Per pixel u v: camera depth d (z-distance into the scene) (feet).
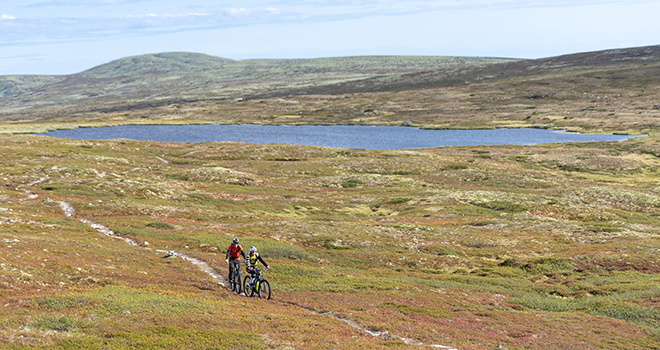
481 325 61.52
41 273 62.23
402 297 77.30
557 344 53.31
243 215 179.83
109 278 67.72
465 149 454.40
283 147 418.10
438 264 117.39
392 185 283.38
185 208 185.57
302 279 89.51
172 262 90.43
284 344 40.78
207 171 287.89
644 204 219.61
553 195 241.55
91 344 36.55
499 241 144.66
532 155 413.80
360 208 221.46
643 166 365.81
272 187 266.98
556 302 82.74
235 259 70.74
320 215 201.57
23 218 126.72
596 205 215.31
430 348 45.29
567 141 527.81
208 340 39.93
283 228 148.46
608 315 72.13
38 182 218.38
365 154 393.70
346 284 86.79
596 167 366.43
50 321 41.37
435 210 207.62
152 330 41.88
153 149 399.65
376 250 130.11
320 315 58.59
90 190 202.28
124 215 159.02
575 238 150.51
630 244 132.16
